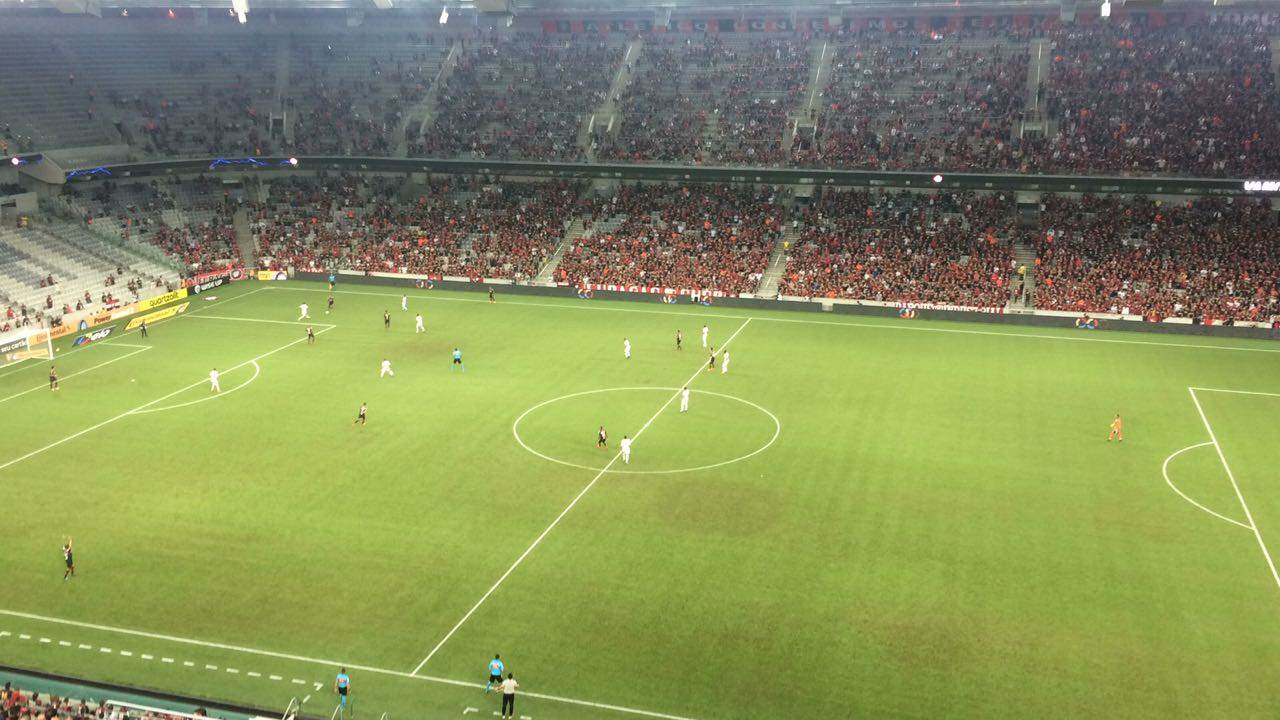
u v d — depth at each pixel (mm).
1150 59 100500
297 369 66812
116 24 114000
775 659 31953
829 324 79375
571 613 35031
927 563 38312
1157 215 86875
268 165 105438
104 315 81812
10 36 105188
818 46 112375
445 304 87625
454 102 112312
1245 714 28859
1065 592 36000
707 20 118375
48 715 28422
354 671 31781
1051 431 53406
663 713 29297
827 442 52031
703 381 63469
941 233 89688
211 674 31734
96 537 41500
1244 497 44406
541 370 66312
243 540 41031
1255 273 78188
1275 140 86938
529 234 99125
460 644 33219
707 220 96688
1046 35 107312
